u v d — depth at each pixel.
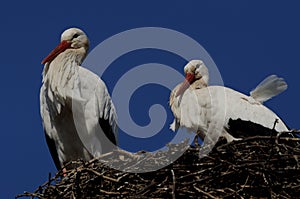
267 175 12.22
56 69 14.84
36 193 12.78
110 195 12.46
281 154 12.45
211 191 12.23
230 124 15.11
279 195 12.12
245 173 12.37
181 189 12.14
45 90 14.91
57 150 14.93
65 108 14.70
